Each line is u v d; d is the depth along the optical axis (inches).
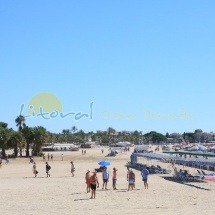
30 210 997.8
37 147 4237.2
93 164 3149.6
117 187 1481.3
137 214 927.7
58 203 1108.5
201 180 1732.3
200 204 1071.6
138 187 1481.3
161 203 1089.4
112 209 997.2
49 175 2078.0
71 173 2224.4
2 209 1018.1
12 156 4082.2
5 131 3949.3
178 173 1868.8
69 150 6565.0
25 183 1691.7
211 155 1872.5
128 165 2910.9
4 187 1537.9
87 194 1291.8
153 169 2233.0
